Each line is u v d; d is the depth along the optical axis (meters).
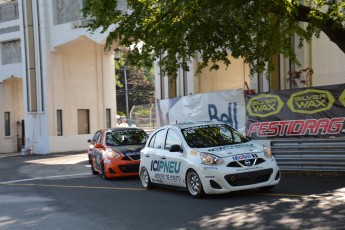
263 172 9.86
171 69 14.55
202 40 13.34
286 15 12.19
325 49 18.22
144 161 12.64
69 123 33.88
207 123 11.57
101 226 8.20
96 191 12.98
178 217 8.49
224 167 9.67
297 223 7.38
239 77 24.70
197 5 11.98
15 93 38.34
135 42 13.66
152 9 12.95
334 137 12.91
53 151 32.81
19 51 36.34
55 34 32.66
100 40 29.83
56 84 33.22
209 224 7.75
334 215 7.79
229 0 11.76
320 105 13.21
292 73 18.14
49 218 9.31
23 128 38.59
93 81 35.34
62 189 14.08
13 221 9.27
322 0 13.89
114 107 36.66
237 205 9.17
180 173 10.74
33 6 33.53
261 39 13.82
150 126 36.81
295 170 13.55
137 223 8.23
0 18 36.91
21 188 15.12
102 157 15.81
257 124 14.62
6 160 29.94
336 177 12.23
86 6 13.35
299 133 13.64
